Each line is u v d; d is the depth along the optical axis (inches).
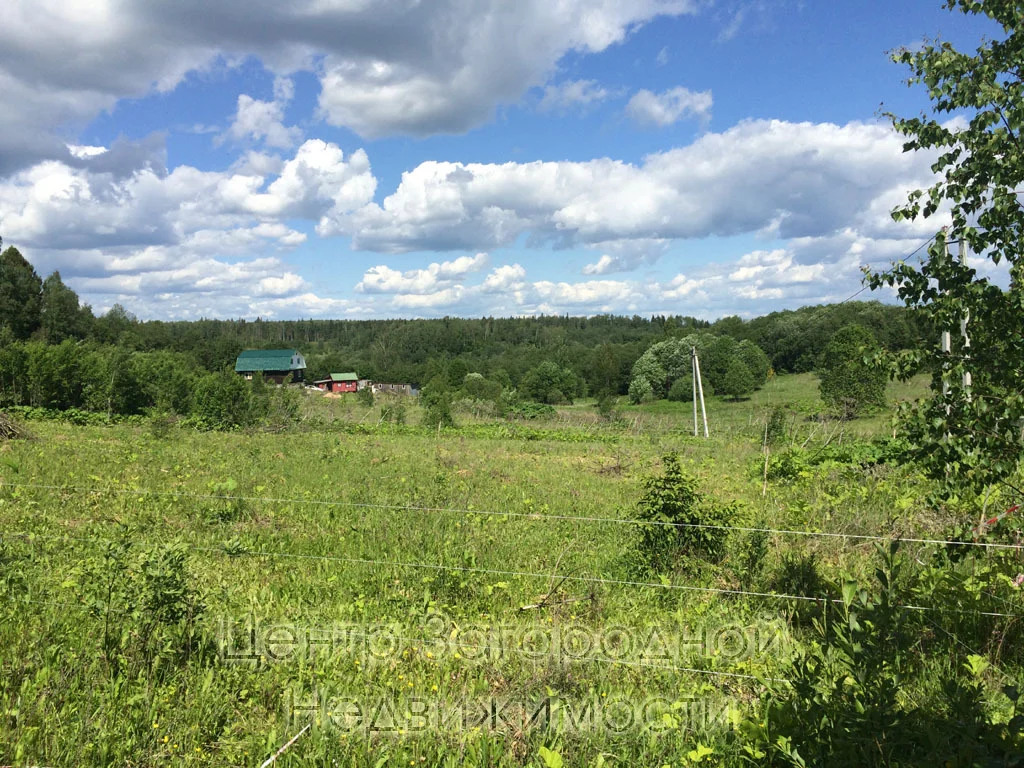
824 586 220.5
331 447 698.2
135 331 3324.3
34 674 144.3
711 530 259.3
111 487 382.3
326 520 326.0
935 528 265.0
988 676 156.3
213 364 3452.3
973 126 169.5
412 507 338.0
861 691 113.1
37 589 198.1
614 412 1606.8
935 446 173.0
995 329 170.2
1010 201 162.9
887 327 1191.6
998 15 168.9
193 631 165.3
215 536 289.7
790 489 447.5
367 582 232.4
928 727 106.5
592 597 214.4
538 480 516.1
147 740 126.3
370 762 126.3
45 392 1229.1
